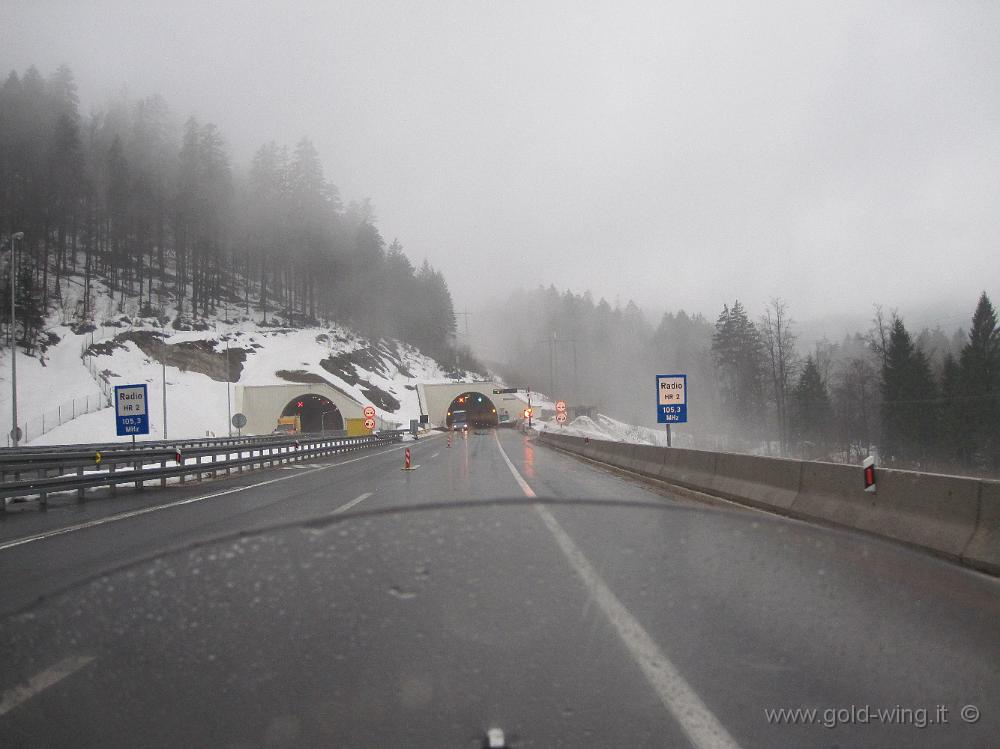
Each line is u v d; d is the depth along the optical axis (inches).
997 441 2001.7
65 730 81.0
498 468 951.0
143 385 968.9
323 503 562.9
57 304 3125.0
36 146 3799.2
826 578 119.0
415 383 4367.6
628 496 569.9
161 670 91.7
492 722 80.3
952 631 107.1
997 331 2100.1
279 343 3599.9
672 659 95.3
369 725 79.1
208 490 735.1
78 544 394.9
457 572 118.3
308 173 4446.4
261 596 110.8
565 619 103.9
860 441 2760.8
